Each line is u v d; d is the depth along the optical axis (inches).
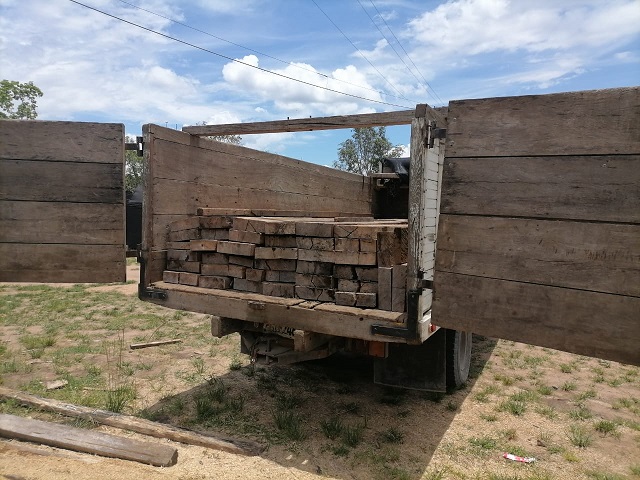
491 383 213.8
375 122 143.3
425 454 146.0
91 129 153.8
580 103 96.9
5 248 153.6
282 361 170.6
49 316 331.6
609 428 166.1
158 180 163.8
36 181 153.4
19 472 118.5
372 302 134.6
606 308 95.7
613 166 94.1
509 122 104.4
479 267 108.7
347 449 146.6
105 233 155.4
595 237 96.3
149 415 167.3
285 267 151.9
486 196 107.4
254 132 167.6
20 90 1008.9
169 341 264.8
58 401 168.9
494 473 135.6
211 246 161.6
